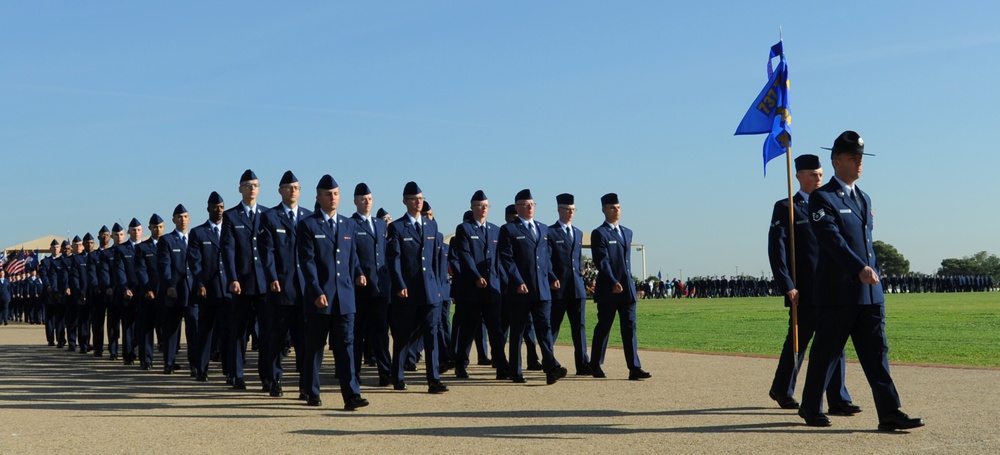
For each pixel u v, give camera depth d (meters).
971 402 10.52
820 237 9.10
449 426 9.55
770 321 32.75
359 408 11.22
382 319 14.18
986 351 17.83
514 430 9.20
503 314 16.22
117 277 19.31
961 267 186.25
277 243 12.84
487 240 15.38
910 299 59.94
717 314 39.56
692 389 12.55
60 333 25.36
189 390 13.77
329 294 11.34
